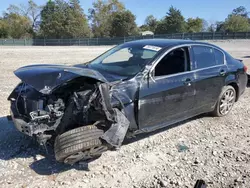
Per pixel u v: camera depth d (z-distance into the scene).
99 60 5.34
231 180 3.81
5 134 4.93
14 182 3.59
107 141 3.58
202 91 5.38
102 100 3.63
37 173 3.81
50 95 3.73
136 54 4.94
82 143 3.47
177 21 73.94
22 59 18.19
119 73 4.51
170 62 4.85
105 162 4.15
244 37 49.56
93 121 3.81
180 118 5.18
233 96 6.35
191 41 5.50
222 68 5.90
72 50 30.45
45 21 73.31
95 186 3.59
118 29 74.31
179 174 3.91
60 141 3.51
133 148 4.61
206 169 4.06
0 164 3.97
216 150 4.67
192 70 5.19
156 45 5.07
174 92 4.78
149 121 4.52
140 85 4.29
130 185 3.64
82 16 76.88
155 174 3.90
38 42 56.91
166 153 4.50
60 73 3.75
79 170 3.92
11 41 54.28
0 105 6.58
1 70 12.59
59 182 3.63
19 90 4.24
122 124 3.77
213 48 5.86
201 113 5.78
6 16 78.62
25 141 4.68
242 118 6.28
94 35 82.06
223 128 5.65
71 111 3.72
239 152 4.63
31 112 3.55
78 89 3.81
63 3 74.69
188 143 4.89
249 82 9.16
